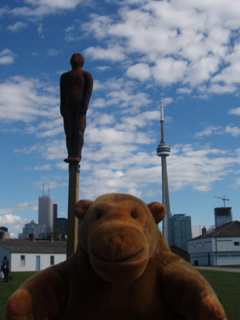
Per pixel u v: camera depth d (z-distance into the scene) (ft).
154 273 9.16
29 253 170.60
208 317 8.02
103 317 8.97
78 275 9.40
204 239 208.85
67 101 19.42
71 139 19.54
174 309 9.07
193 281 8.63
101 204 9.25
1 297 42.52
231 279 72.79
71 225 18.81
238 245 196.85
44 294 9.18
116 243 7.97
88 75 19.36
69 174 19.40
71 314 9.27
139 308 8.91
